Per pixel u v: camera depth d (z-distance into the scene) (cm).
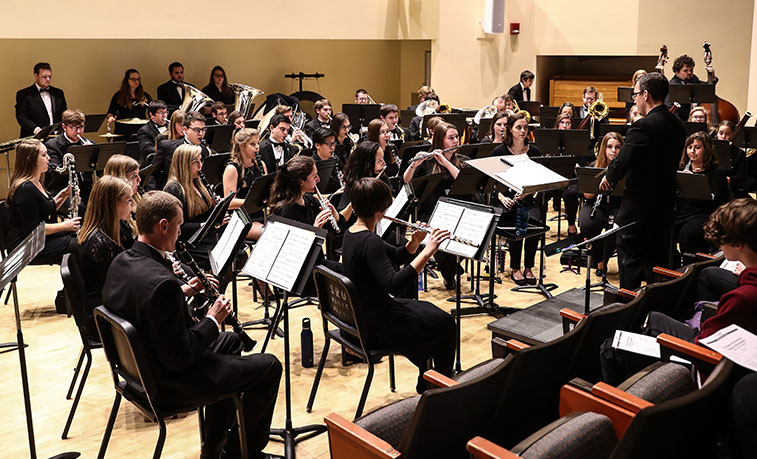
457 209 409
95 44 1130
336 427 237
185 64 1230
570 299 469
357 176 534
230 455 320
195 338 287
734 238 261
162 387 287
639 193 459
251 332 500
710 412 203
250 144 604
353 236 363
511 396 243
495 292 586
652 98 452
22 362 304
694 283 374
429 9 1184
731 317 255
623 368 293
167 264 310
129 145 784
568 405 241
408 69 1509
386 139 673
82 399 403
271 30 1022
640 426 177
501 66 1253
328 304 375
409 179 583
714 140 703
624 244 475
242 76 1302
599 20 1224
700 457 208
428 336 362
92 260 387
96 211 387
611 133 610
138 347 275
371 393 409
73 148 686
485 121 898
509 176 452
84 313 356
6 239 511
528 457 197
